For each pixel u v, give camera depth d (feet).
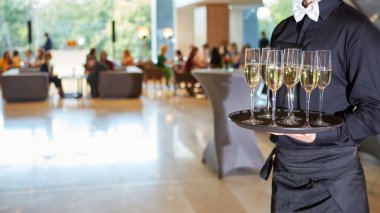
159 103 34.35
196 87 41.96
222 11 59.77
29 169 15.78
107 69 38.63
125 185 13.96
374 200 12.30
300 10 5.61
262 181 14.26
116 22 68.44
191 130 22.85
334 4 5.48
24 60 61.05
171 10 71.56
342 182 5.42
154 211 11.78
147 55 68.44
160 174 15.12
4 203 12.37
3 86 35.22
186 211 11.77
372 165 15.69
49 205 12.22
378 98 5.14
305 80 5.09
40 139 20.76
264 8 50.62
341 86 5.44
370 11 13.24
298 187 5.66
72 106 32.68
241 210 11.83
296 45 5.81
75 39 66.90
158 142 20.06
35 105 33.30
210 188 13.64
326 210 5.48
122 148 18.92
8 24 64.08
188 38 69.82
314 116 5.40
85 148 18.94
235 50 48.03
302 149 5.54
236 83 13.98
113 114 28.53
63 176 14.93
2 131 22.71
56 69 53.78
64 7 65.98
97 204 12.30
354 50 5.19
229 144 14.79
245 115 5.69
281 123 4.96
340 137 5.17
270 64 5.18
